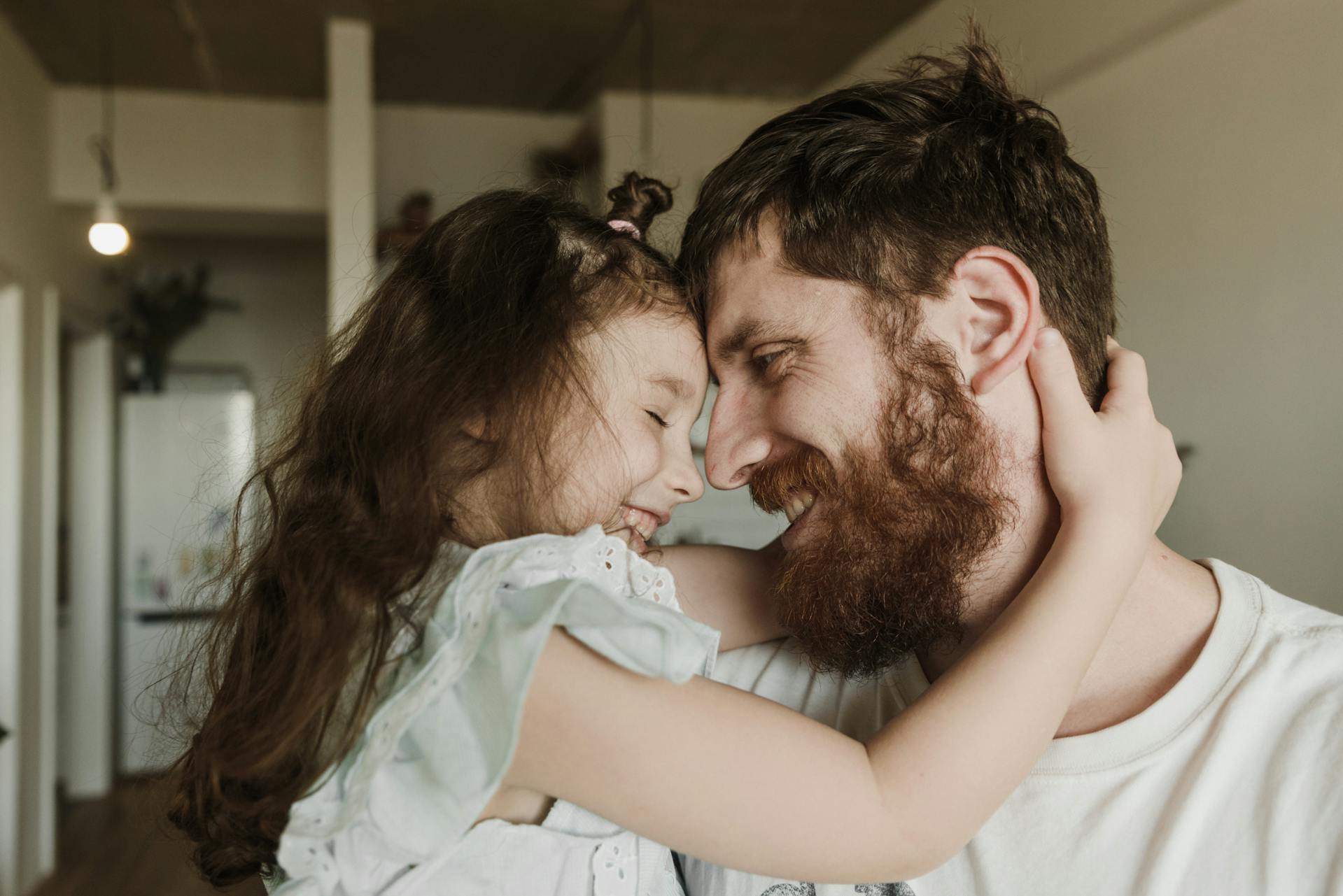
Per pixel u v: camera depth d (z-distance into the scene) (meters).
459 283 1.02
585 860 0.85
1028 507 0.88
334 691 0.83
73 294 6.00
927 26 4.77
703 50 5.34
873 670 0.95
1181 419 3.36
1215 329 3.21
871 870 0.75
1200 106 3.27
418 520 0.90
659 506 1.06
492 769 0.73
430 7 4.83
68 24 4.93
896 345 0.88
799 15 4.93
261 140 5.89
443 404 0.95
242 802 0.86
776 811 0.74
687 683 0.79
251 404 6.92
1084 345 0.94
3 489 4.87
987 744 0.75
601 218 1.13
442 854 0.76
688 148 5.92
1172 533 3.41
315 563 0.89
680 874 1.02
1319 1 2.84
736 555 1.14
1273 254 3.00
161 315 7.05
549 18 4.97
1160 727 0.80
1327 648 0.79
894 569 0.88
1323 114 2.84
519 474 0.96
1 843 4.59
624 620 0.75
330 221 4.88
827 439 0.90
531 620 0.75
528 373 0.96
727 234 0.96
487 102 6.06
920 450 0.87
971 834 0.75
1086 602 0.79
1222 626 0.82
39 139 5.41
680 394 1.03
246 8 4.81
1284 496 2.96
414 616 0.86
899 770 0.76
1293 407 2.93
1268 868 0.72
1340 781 0.72
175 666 1.19
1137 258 3.55
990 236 0.89
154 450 6.77
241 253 7.55
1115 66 3.63
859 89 0.98
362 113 4.95
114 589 6.61
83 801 6.07
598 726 0.74
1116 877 0.78
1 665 4.75
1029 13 4.07
